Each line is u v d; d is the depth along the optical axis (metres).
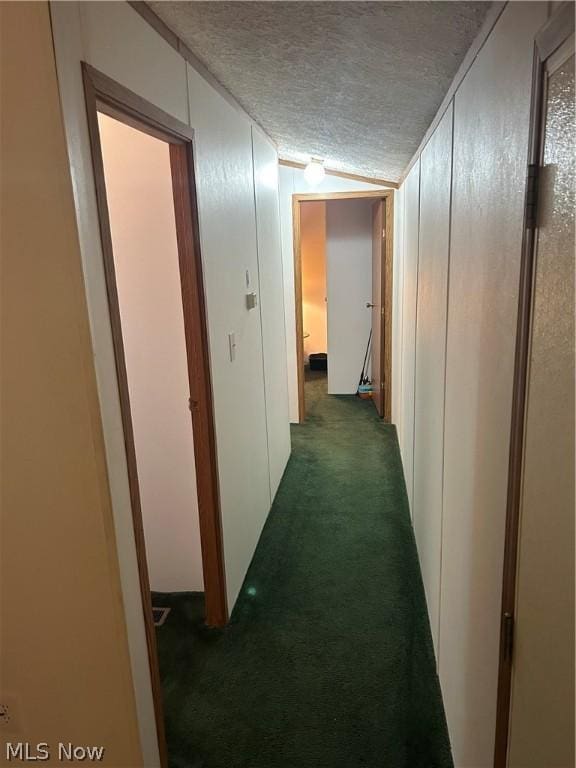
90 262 1.22
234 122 2.53
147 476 2.45
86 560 1.35
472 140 1.38
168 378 2.34
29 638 1.43
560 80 0.75
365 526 3.14
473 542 1.35
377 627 2.29
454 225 1.64
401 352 4.14
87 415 1.25
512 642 1.00
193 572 2.55
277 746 1.75
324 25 1.46
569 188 0.72
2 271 1.20
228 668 2.08
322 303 7.27
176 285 2.24
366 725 1.81
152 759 1.54
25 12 1.08
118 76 1.37
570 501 0.71
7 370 1.25
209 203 2.14
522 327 0.91
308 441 4.57
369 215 5.54
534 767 0.86
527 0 0.92
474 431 1.34
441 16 1.26
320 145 3.33
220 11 1.51
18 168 1.15
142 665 1.48
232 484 2.45
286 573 2.70
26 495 1.32
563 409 0.74
